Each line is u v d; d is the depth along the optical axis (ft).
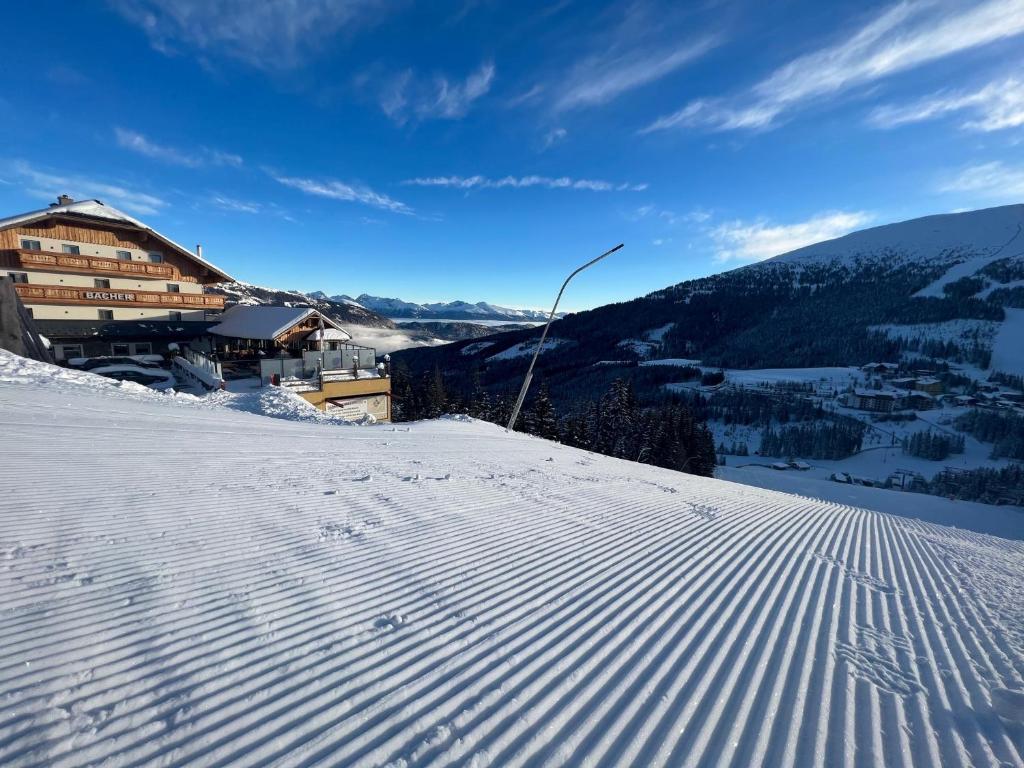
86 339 72.38
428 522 15.71
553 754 6.19
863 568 15.42
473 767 5.85
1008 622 11.68
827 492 141.08
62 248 71.61
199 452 21.80
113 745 5.73
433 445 33.50
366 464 23.84
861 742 6.77
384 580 11.10
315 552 12.26
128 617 8.43
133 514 13.30
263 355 79.92
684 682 8.03
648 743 6.52
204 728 6.16
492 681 7.68
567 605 10.72
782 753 6.47
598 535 16.30
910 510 118.42
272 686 7.09
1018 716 7.58
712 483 34.40
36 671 6.80
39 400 27.53
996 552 21.06
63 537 11.35
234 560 11.25
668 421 147.54
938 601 12.82
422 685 7.42
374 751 6.00
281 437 28.63
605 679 7.96
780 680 8.27
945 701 7.94
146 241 81.05
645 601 11.27
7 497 13.39
